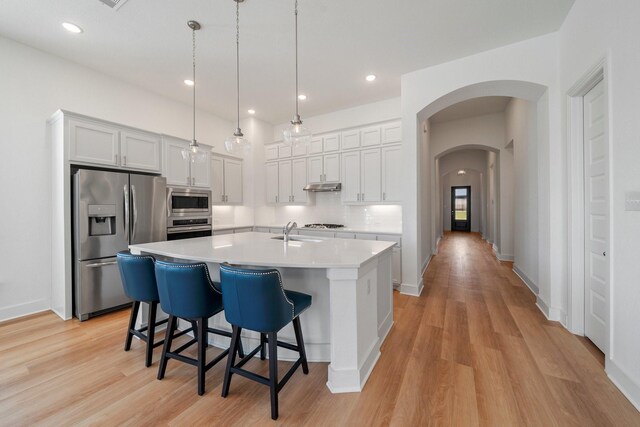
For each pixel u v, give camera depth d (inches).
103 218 123.8
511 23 103.6
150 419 60.4
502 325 106.0
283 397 67.5
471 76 125.3
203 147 173.2
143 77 146.9
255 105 188.9
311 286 84.1
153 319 82.7
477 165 353.1
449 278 174.9
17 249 116.1
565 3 93.0
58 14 98.3
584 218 95.7
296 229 193.8
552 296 110.5
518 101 168.6
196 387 71.6
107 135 126.7
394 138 166.7
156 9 96.3
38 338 98.4
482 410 62.1
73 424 59.0
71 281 116.1
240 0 92.0
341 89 163.9
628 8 64.3
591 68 80.8
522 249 169.6
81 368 80.0
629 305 65.3
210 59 129.7
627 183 65.4
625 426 57.4
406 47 119.6
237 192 209.5
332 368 70.1
